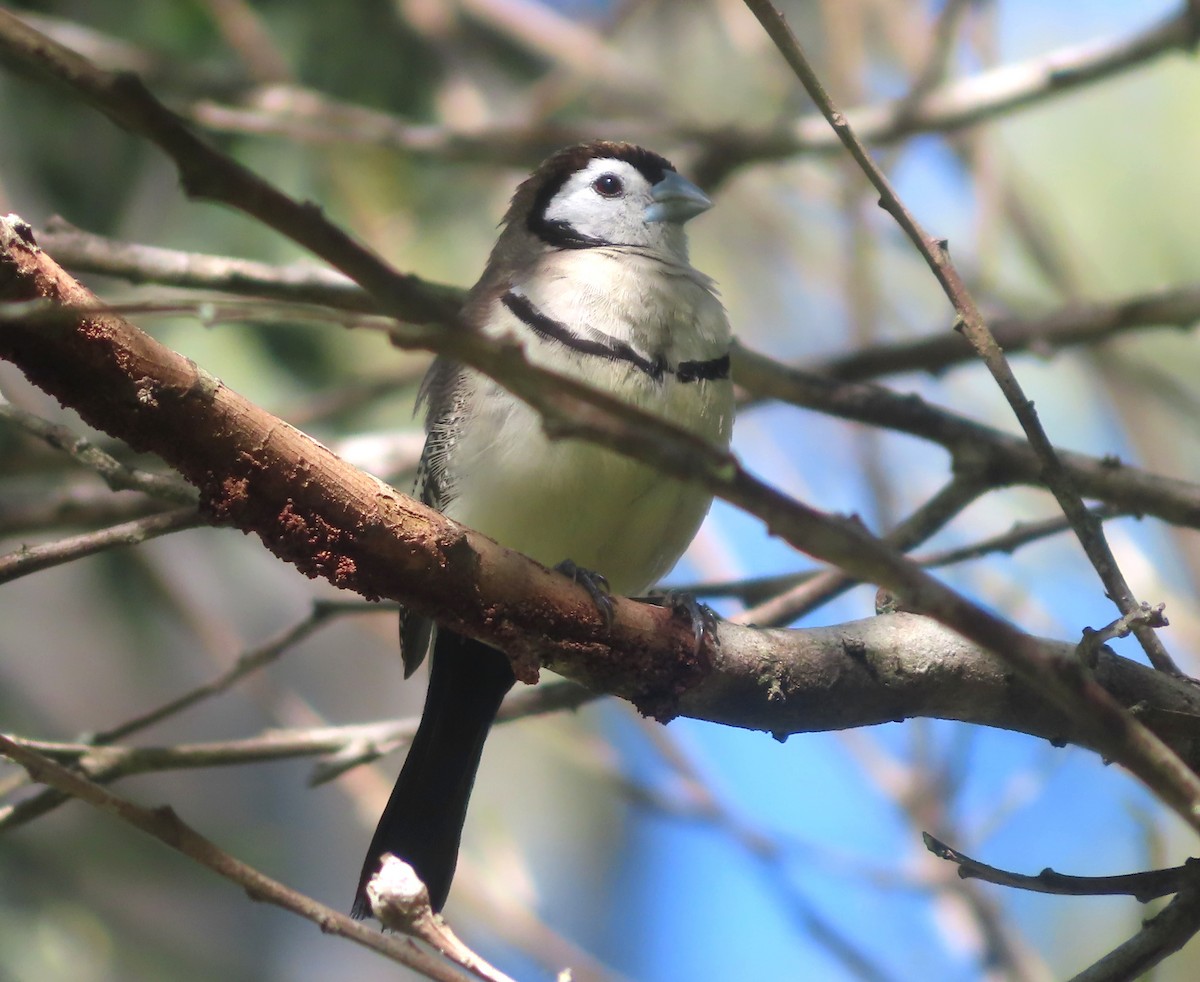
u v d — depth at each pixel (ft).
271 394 35.70
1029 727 19.83
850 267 34.09
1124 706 19.08
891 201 18.95
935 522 26.71
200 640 36.47
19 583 41.24
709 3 47.11
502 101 44.32
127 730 23.66
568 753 36.09
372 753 23.97
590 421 12.35
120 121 12.45
